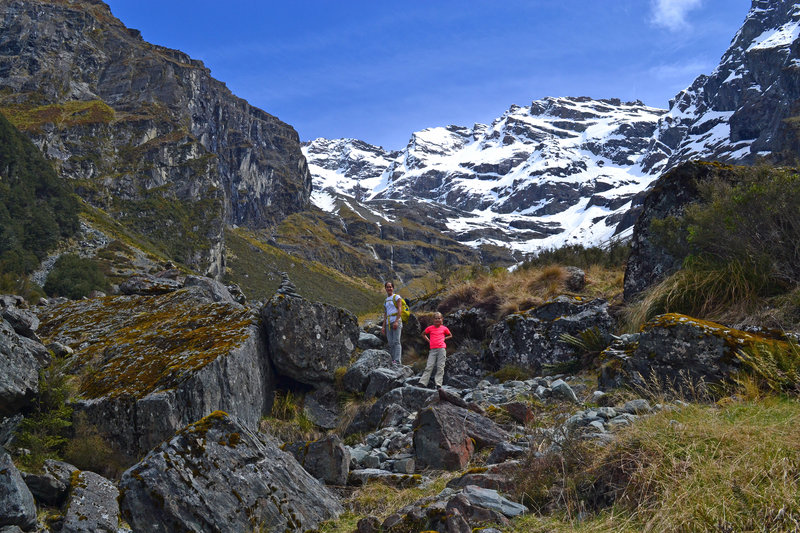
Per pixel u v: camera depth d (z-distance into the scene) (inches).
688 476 150.5
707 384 249.3
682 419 183.5
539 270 580.7
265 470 198.1
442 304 590.6
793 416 172.7
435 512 162.9
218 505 183.2
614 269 581.0
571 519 156.0
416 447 252.1
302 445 253.4
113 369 319.3
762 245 320.8
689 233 369.7
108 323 401.7
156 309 422.9
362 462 267.6
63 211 5378.9
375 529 172.7
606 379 298.4
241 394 325.4
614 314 414.0
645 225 425.1
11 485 168.6
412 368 482.0
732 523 132.8
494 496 173.3
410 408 346.6
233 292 586.2
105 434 275.4
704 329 259.8
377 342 510.3
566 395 304.5
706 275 333.7
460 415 266.7
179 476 183.5
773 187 318.3
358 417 357.7
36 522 175.0
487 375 446.6
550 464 184.2
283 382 389.4
